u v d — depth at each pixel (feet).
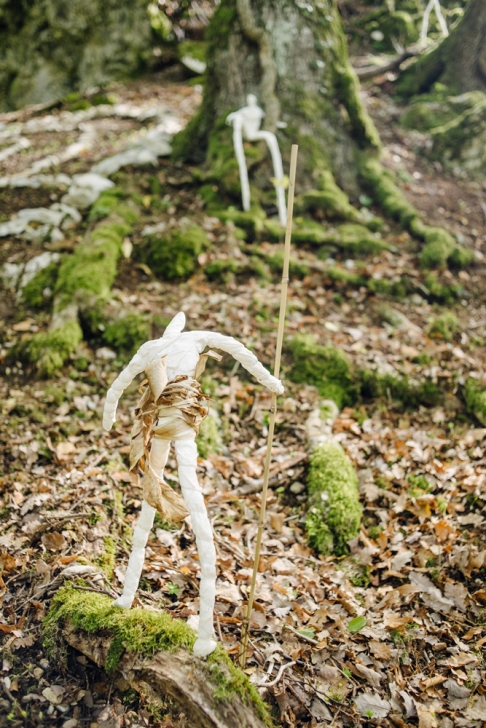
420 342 17.83
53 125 28.89
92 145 26.05
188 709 8.29
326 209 21.77
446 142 25.54
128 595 9.26
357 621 10.46
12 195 22.33
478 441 15.14
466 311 19.56
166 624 9.11
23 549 11.13
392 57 32.32
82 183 21.91
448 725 9.11
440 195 23.86
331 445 14.34
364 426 15.53
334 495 13.03
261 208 21.88
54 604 9.73
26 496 12.65
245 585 11.16
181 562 11.46
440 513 12.94
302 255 20.36
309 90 22.89
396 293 19.57
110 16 33.71
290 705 9.08
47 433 14.48
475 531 12.37
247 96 23.18
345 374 16.76
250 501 13.39
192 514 8.05
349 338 17.88
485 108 25.26
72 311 17.44
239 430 15.38
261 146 22.20
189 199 22.00
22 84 34.55
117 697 8.93
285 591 11.03
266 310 18.25
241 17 22.50
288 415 15.67
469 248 21.62
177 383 8.43
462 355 17.46
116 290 18.54
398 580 11.62
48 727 8.62
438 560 11.78
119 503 12.59
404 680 9.70
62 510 12.00
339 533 12.55
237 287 19.11
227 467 14.17
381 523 12.90
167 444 8.57
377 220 21.95
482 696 9.46
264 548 12.26
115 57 34.06
